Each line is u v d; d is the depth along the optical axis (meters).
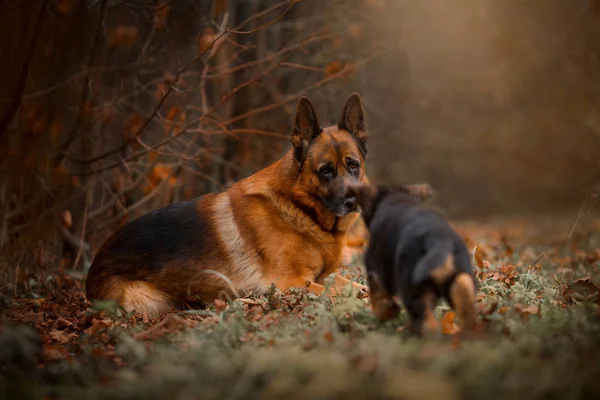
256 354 5.18
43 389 5.01
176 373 4.86
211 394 4.51
